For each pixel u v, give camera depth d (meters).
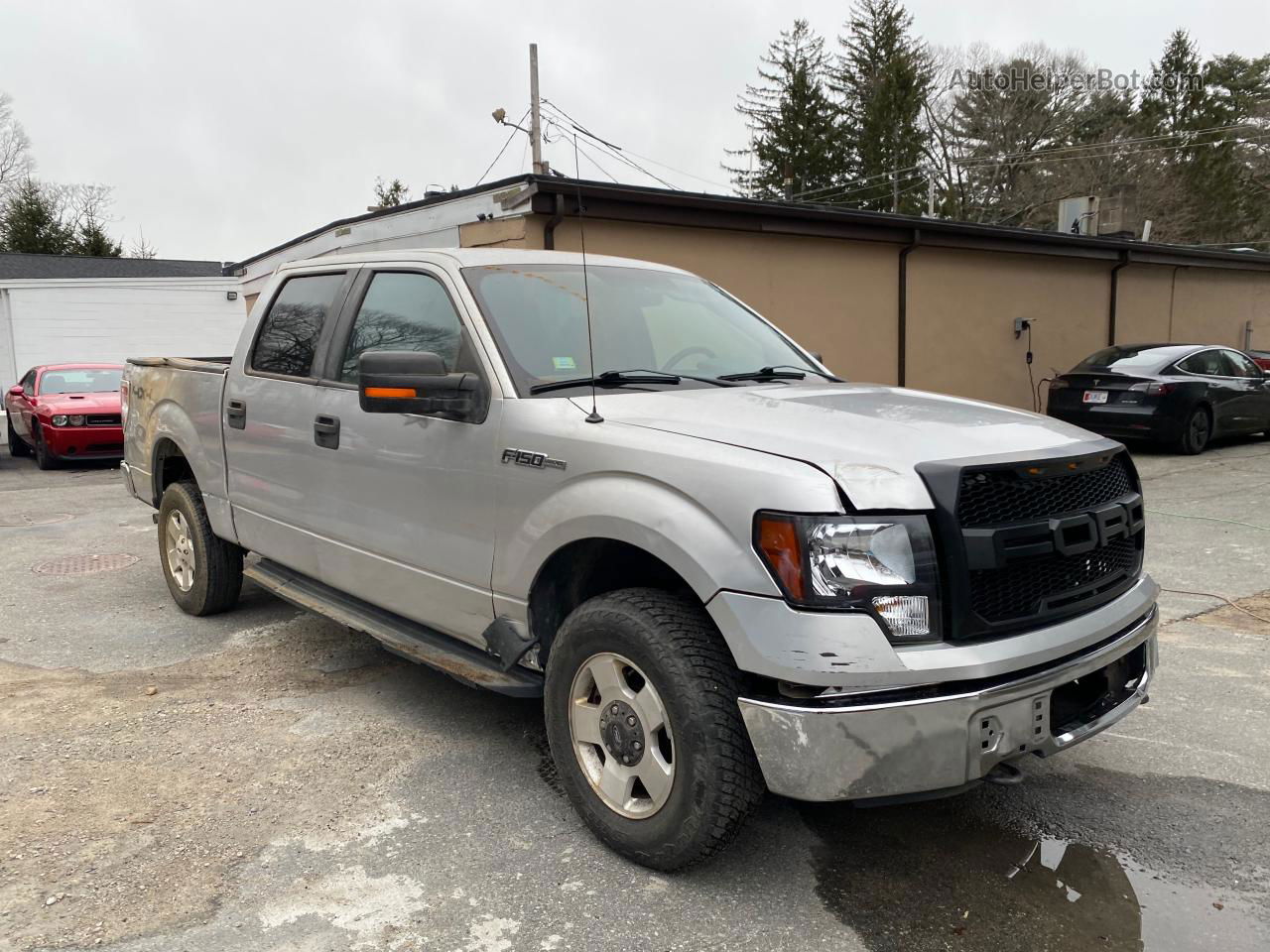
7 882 2.79
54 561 7.09
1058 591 2.72
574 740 3.01
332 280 4.32
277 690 4.36
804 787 2.43
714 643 2.66
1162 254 16.48
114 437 12.84
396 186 50.00
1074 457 2.76
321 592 4.38
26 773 3.50
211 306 23.58
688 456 2.69
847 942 2.54
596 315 3.74
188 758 3.64
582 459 2.92
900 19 46.81
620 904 2.70
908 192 44.88
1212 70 47.41
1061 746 2.66
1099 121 45.47
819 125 46.34
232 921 2.61
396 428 3.62
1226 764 3.64
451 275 3.62
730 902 2.71
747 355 3.99
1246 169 46.94
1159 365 12.40
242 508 4.76
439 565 3.48
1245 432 13.18
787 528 2.43
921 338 13.58
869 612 2.41
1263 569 6.47
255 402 4.52
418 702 4.21
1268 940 2.56
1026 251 14.52
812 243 12.12
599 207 10.00
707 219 10.84
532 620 3.15
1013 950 2.52
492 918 2.63
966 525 2.51
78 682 4.47
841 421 2.85
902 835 3.11
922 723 2.39
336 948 2.50
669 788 2.72
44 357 22.16
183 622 5.45
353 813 3.21
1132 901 2.74
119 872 2.85
